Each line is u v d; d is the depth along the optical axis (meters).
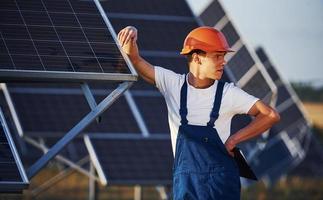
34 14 10.55
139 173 19.77
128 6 23.11
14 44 9.96
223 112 8.62
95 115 9.66
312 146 33.94
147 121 21.08
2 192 9.61
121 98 21.42
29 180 9.59
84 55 9.91
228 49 8.65
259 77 23.66
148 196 31.44
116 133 20.62
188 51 8.66
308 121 31.31
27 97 21.41
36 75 9.45
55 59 9.80
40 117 20.91
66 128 20.78
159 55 21.88
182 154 8.60
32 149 26.16
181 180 8.58
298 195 34.03
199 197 8.52
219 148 8.58
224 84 8.68
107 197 31.38
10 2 10.68
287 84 32.41
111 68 9.69
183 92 8.72
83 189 32.72
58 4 10.82
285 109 31.41
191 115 8.62
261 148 23.03
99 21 10.64
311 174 34.88
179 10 23.36
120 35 8.88
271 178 31.91
